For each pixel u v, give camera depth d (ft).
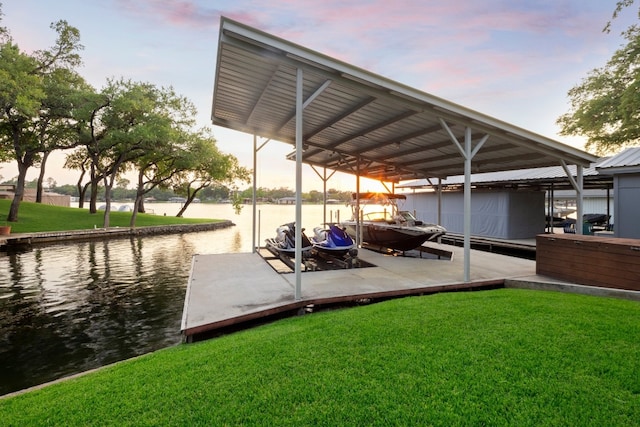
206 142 80.07
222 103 26.22
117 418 7.18
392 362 9.19
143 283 27.89
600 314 12.68
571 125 53.72
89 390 8.55
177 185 96.17
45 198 117.60
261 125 31.07
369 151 33.65
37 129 64.08
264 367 9.11
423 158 33.83
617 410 7.03
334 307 17.15
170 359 10.41
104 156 73.92
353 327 11.96
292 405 7.39
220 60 17.98
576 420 6.75
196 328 13.07
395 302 15.60
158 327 18.30
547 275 21.11
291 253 28.40
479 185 48.80
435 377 8.39
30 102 52.65
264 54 15.31
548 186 49.90
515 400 7.41
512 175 45.96
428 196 57.36
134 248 49.08
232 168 96.84
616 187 27.99
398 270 23.75
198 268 24.40
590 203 74.54
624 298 15.65
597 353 9.41
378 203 37.24
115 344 16.16
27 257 40.01
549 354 9.43
